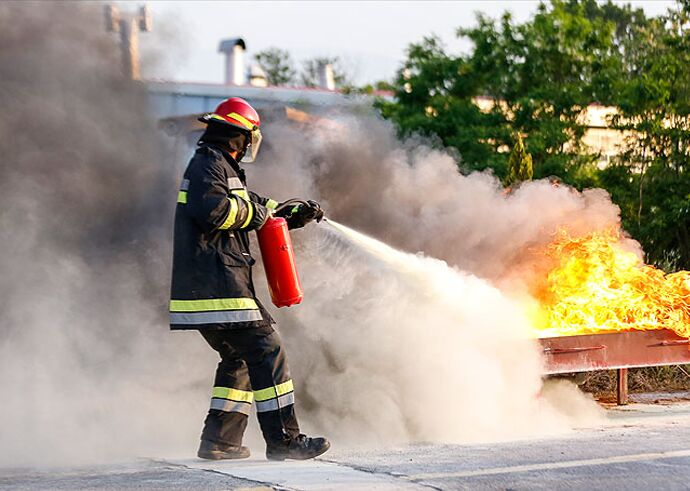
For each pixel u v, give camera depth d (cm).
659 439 764
